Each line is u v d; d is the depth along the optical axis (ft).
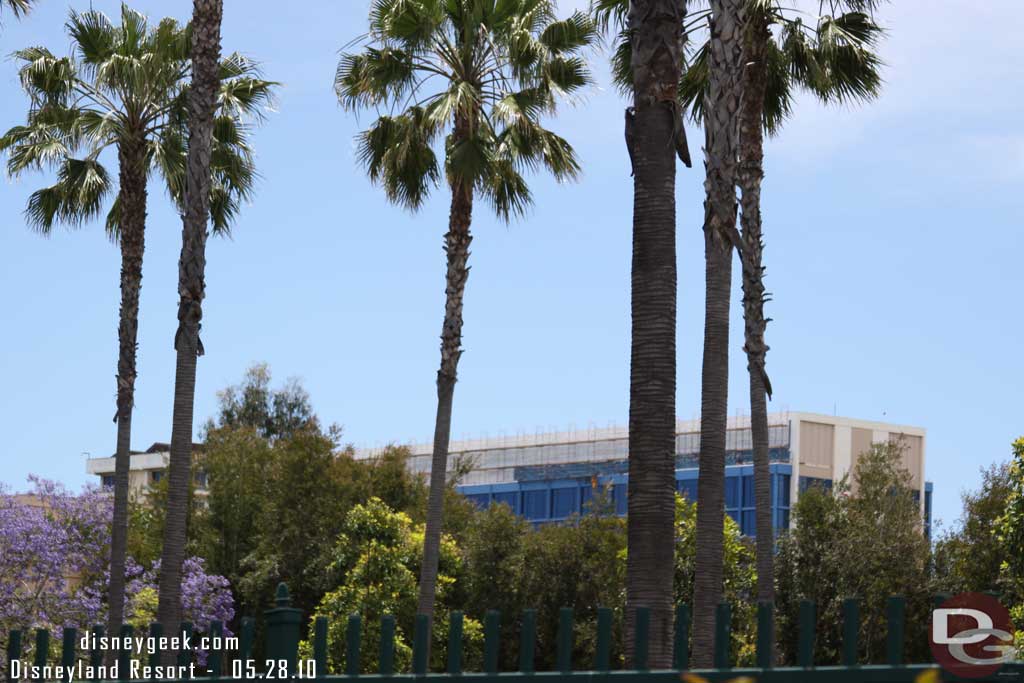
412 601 129.80
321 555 159.22
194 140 79.61
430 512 89.97
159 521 176.86
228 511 175.32
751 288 76.89
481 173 89.51
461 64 92.27
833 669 16.25
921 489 232.32
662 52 42.22
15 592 113.19
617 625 139.54
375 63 91.66
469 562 147.13
